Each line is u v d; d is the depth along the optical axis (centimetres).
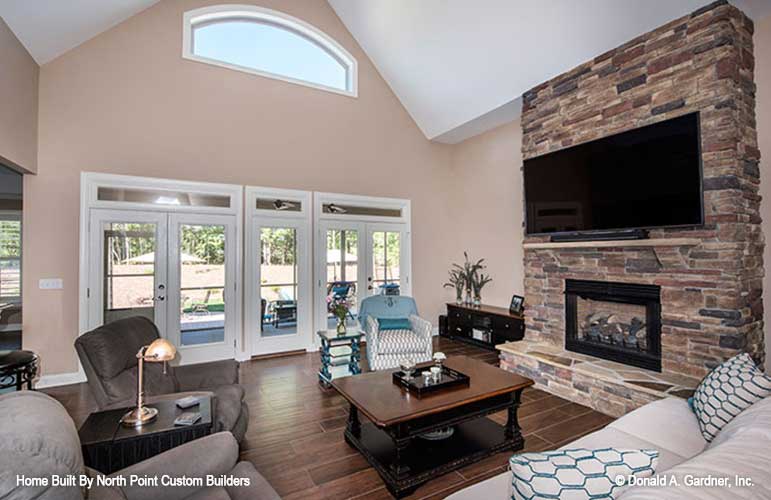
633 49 337
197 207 470
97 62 420
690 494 91
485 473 231
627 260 343
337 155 562
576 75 385
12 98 337
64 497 88
